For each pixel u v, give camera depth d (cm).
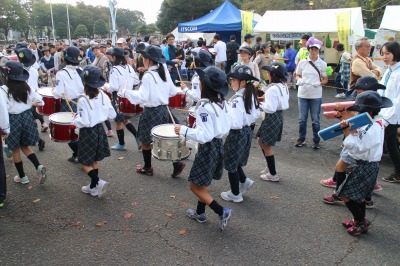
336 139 703
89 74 403
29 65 585
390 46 468
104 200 428
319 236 360
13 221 376
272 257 324
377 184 464
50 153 588
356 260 322
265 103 450
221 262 315
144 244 340
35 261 311
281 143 673
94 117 408
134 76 609
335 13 1287
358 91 407
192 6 3969
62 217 387
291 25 1345
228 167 409
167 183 480
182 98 618
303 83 622
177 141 394
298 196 449
